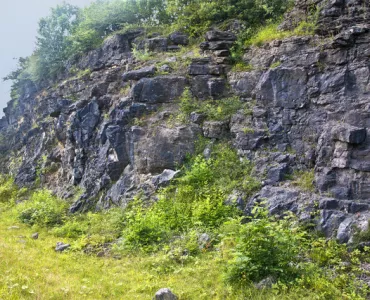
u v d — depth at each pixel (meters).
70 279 7.45
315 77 10.52
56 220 12.96
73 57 21.25
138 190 12.16
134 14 20.44
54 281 7.21
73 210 13.74
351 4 10.70
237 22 15.16
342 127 9.16
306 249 7.78
